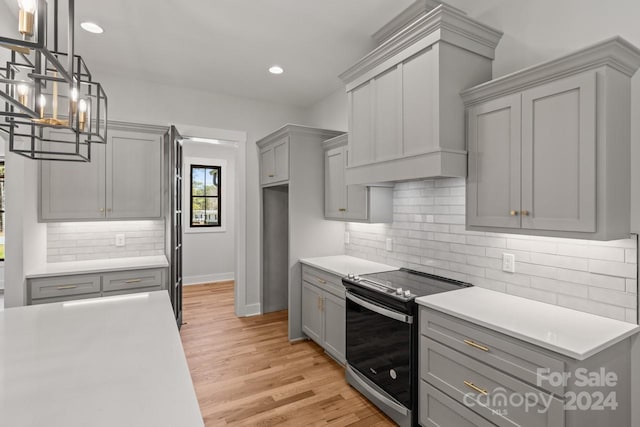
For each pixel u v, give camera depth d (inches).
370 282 97.7
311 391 101.1
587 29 69.9
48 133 119.6
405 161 87.6
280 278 177.2
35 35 32.3
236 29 105.3
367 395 96.3
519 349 59.5
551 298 75.4
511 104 71.3
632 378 63.1
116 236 141.3
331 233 146.9
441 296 82.3
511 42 83.0
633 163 63.1
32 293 111.0
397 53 89.7
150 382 42.5
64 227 132.5
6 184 106.1
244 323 158.7
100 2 91.0
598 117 58.2
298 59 126.0
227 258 247.4
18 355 49.8
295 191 138.6
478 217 78.4
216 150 243.4
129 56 123.0
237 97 165.8
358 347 100.0
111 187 130.4
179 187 153.4
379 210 118.0
